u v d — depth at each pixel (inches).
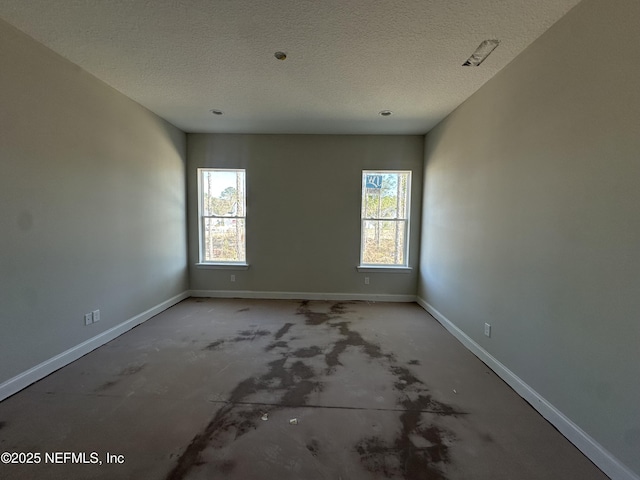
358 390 85.4
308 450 62.6
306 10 71.4
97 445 63.0
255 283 184.2
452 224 132.9
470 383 90.4
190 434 66.7
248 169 179.0
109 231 116.3
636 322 53.4
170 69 101.3
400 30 78.5
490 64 94.0
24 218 83.1
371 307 167.8
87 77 103.7
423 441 65.6
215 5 70.2
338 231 180.2
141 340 118.4
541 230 77.8
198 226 181.9
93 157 107.3
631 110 54.2
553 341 72.9
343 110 136.4
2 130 77.3
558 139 72.1
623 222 55.8
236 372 94.6
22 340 83.0
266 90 116.9
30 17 74.9
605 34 59.4
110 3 69.8
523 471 58.1
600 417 59.8
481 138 109.0
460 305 123.6
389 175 179.8
